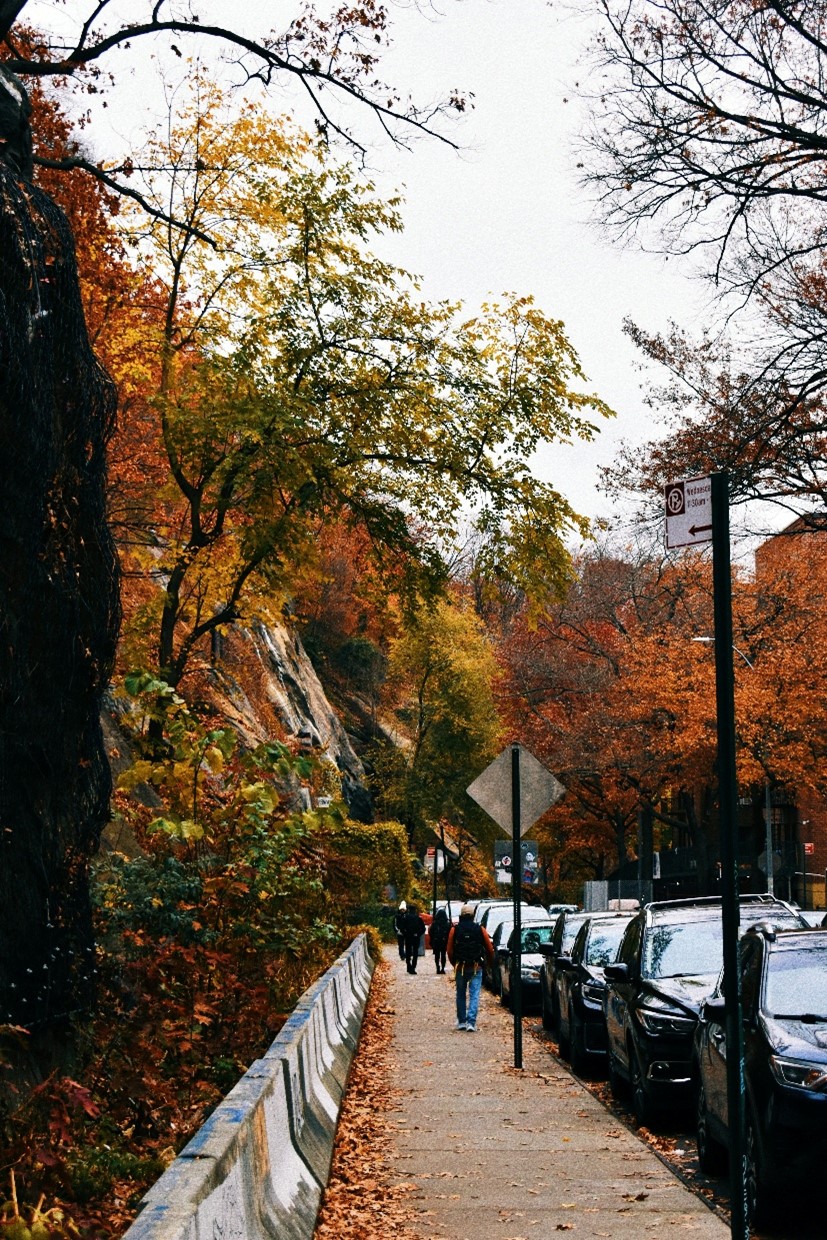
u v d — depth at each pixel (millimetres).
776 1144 8367
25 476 8672
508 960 28109
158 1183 4305
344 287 23375
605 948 18688
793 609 47375
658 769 53875
